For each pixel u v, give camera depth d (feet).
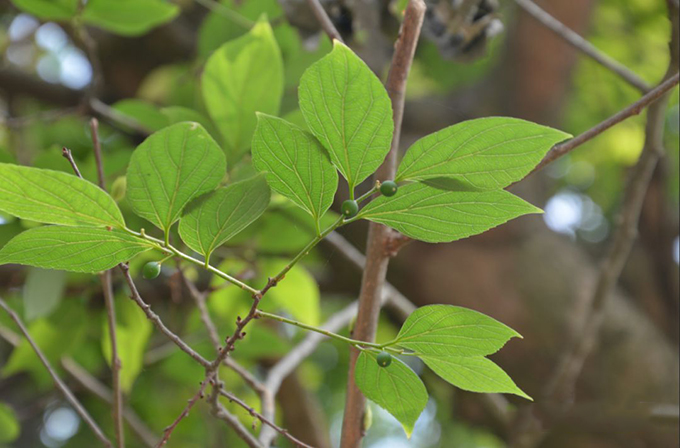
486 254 6.82
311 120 2.68
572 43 4.36
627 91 9.70
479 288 6.70
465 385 2.90
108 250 2.77
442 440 10.08
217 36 4.40
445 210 2.76
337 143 2.70
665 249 7.71
